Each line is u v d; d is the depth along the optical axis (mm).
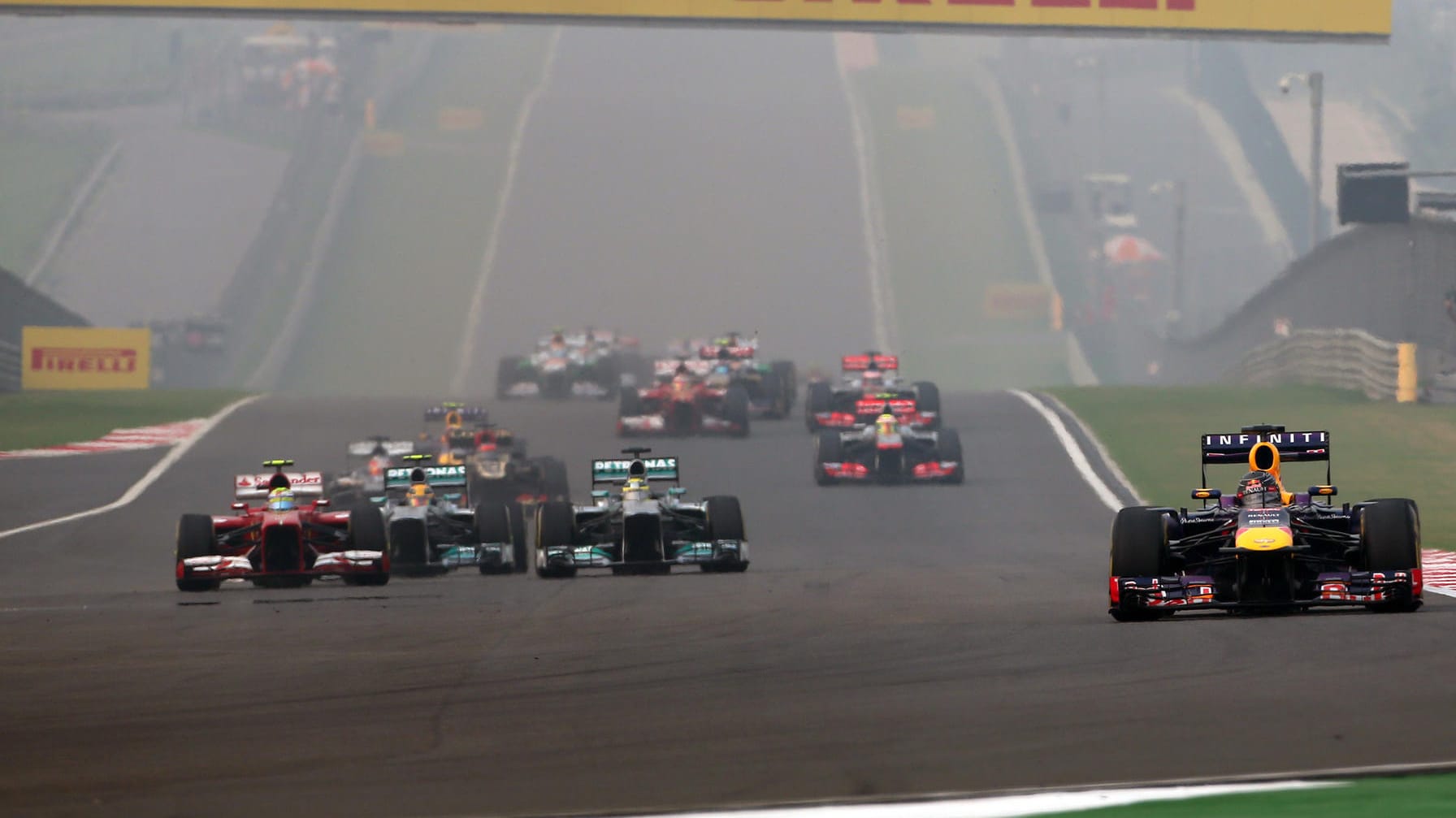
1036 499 123688
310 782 32000
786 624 55188
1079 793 30047
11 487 132250
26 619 62188
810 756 33375
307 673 45094
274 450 152750
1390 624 49031
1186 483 130125
